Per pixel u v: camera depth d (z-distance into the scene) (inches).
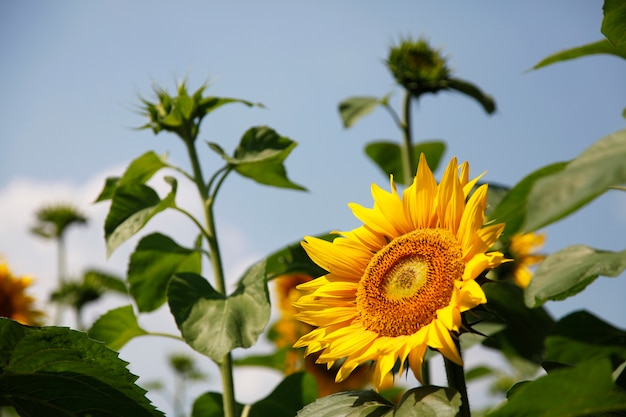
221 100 44.9
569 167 19.8
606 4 29.5
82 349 33.2
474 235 29.2
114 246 41.9
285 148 43.4
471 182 30.5
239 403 45.8
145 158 44.8
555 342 40.4
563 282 33.3
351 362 29.8
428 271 30.4
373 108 61.4
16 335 32.8
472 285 28.0
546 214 19.0
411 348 28.7
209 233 44.5
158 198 43.6
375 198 32.6
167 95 45.5
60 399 35.0
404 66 61.2
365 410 29.4
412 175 61.9
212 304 39.5
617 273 32.5
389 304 30.4
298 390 45.7
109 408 35.4
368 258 32.5
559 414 25.1
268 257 46.6
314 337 31.4
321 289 32.2
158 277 45.4
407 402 28.1
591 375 24.0
